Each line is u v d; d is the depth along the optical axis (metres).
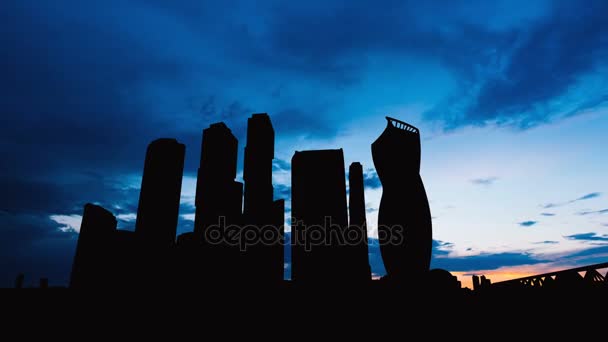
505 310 19.66
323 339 19.31
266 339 19.12
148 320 19.36
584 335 15.84
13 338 16.80
